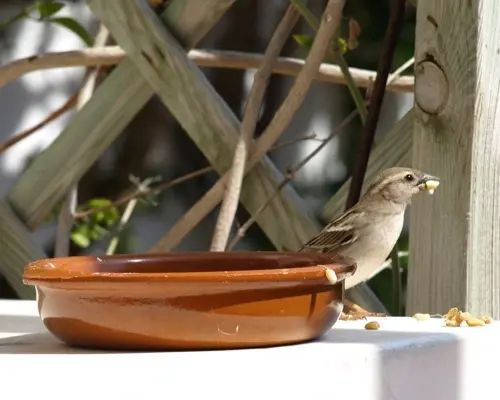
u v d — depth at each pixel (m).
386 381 4.84
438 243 6.57
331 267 5.01
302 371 4.52
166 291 4.68
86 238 10.08
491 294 6.48
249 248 12.65
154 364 4.42
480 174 6.41
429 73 6.54
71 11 13.05
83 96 9.58
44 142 13.34
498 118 6.43
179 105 7.93
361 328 5.68
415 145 6.67
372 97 7.60
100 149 8.34
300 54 13.67
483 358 5.41
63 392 4.27
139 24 7.94
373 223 7.70
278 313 4.84
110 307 4.75
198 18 7.90
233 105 14.32
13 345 5.07
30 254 8.38
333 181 13.88
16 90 13.14
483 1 6.30
